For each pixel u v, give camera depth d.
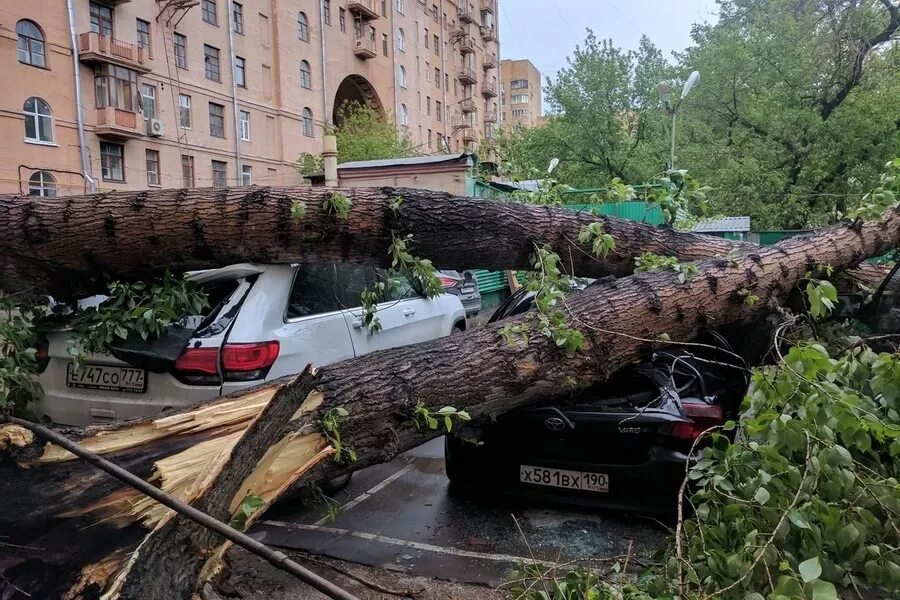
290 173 31.22
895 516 2.10
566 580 2.31
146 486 1.84
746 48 18.83
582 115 25.44
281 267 3.82
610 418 3.38
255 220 3.43
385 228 3.61
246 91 28.91
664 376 3.73
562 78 26.17
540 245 4.07
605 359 3.43
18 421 2.20
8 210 3.34
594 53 25.66
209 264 3.61
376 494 4.17
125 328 3.33
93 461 1.93
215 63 27.41
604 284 3.81
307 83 32.56
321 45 33.44
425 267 3.63
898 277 4.43
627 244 4.41
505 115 87.44
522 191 5.15
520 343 3.28
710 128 19.53
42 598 1.81
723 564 2.04
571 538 3.45
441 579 3.03
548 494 3.55
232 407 2.49
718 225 13.58
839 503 2.10
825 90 18.36
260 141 29.84
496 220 3.91
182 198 3.40
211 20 27.02
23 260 3.38
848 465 2.06
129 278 3.59
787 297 4.23
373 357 3.07
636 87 25.47
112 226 3.35
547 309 3.43
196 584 2.09
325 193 3.54
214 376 3.34
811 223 15.43
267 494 2.41
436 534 3.54
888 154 15.30
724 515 2.18
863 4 17.56
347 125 30.33
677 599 1.99
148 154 24.67
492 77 62.06
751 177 15.64
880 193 4.27
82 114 22.02
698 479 2.59
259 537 3.53
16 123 20.02
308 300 4.05
